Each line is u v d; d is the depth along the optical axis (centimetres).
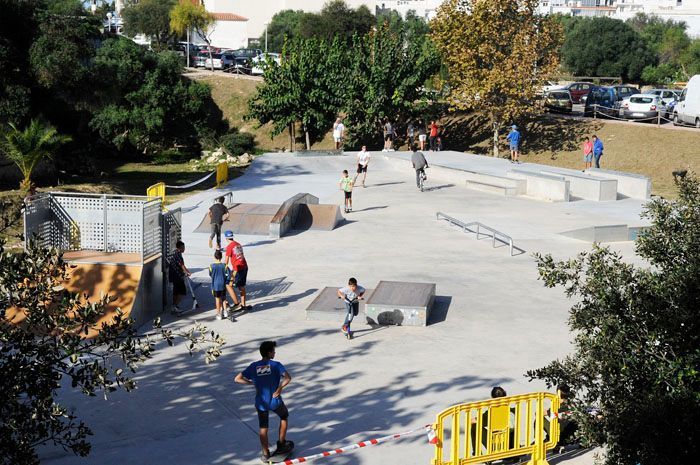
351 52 5119
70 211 1694
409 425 1167
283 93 5078
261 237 2453
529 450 1019
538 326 1631
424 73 4912
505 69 4375
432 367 1402
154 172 4397
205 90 5509
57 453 1066
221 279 1633
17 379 767
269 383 1040
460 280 1980
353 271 2062
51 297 833
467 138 5022
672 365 741
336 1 8062
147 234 1647
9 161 3000
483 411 1055
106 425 1163
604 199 3080
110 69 3603
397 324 1625
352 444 1104
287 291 1873
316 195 3180
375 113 4909
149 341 852
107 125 4906
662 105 4728
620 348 801
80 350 790
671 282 805
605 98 4944
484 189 3319
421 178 3284
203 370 1381
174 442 1112
